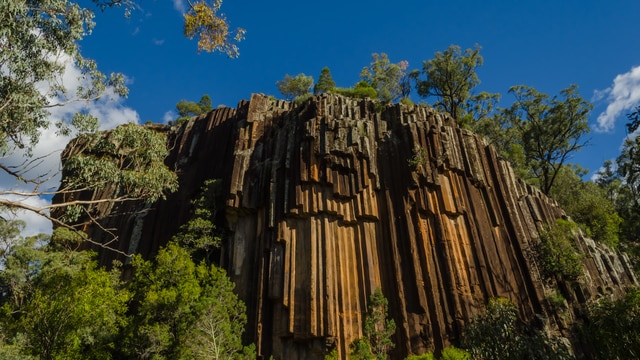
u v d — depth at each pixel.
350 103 36.91
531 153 49.44
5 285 38.69
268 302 29.11
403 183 31.62
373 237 30.14
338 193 30.84
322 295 27.42
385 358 23.02
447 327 26.41
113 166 18.45
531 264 30.64
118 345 27.08
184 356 22.80
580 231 36.56
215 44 17.06
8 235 39.97
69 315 26.91
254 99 42.78
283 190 32.66
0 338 26.75
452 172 32.78
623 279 36.28
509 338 20.31
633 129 16.25
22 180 13.04
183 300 25.81
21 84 14.83
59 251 40.69
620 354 20.11
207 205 39.56
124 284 37.88
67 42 15.09
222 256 34.69
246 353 24.34
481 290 28.42
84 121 17.38
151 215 45.16
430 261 28.72
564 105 45.31
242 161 37.25
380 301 25.69
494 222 32.19
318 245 29.52
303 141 33.97
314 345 26.09
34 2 14.17
